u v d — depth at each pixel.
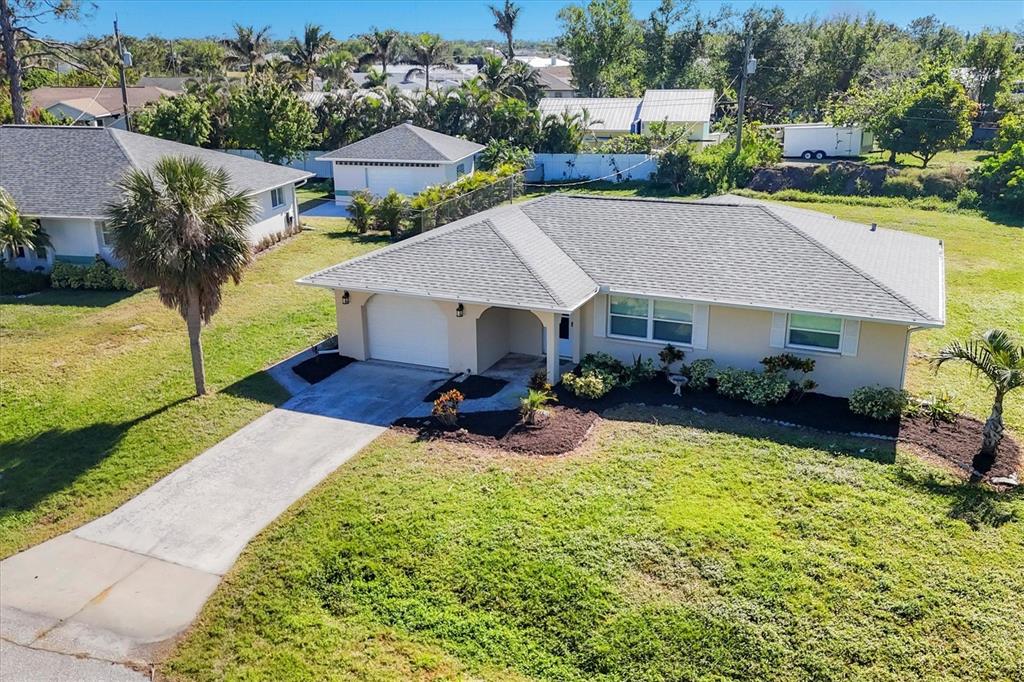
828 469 14.93
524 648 10.84
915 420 16.97
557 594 11.68
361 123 51.50
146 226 16.97
